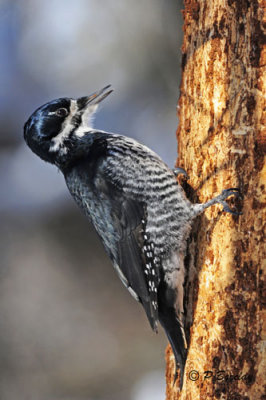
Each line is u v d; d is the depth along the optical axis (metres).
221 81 7.82
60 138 9.66
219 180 7.81
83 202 9.45
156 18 19.55
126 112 19.88
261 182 7.33
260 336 7.10
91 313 19.86
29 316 19.58
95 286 20.64
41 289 20.34
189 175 8.51
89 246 21.39
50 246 21.34
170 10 19.45
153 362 18.25
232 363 7.27
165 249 8.49
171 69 19.52
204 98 8.09
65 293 20.36
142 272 8.87
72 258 21.16
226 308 7.39
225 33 7.77
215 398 7.37
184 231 8.27
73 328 19.38
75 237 21.52
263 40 7.42
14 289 20.23
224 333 7.37
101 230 9.32
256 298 7.17
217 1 7.86
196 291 7.95
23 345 18.88
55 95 20.92
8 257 20.95
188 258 8.27
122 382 17.70
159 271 8.55
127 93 19.95
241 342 7.22
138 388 17.36
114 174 9.09
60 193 21.97
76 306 20.05
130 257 9.01
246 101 7.53
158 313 8.55
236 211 7.46
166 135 19.53
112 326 19.53
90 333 19.23
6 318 19.48
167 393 8.45
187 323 8.09
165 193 8.60
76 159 9.54
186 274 8.27
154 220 8.68
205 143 8.08
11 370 18.22
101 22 20.06
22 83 21.44
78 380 17.91
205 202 8.06
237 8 7.65
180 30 19.36
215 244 7.68
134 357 18.42
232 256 7.41
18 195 21.94
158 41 19.53
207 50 7.99
